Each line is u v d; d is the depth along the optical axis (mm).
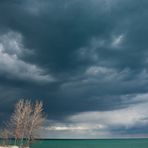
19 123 65500
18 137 65062
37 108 66938
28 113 66375
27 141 65875
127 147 172375
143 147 169250
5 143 66375
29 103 67062
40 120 66938
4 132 66625
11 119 66312
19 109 66062
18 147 64438
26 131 65812
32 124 65812
